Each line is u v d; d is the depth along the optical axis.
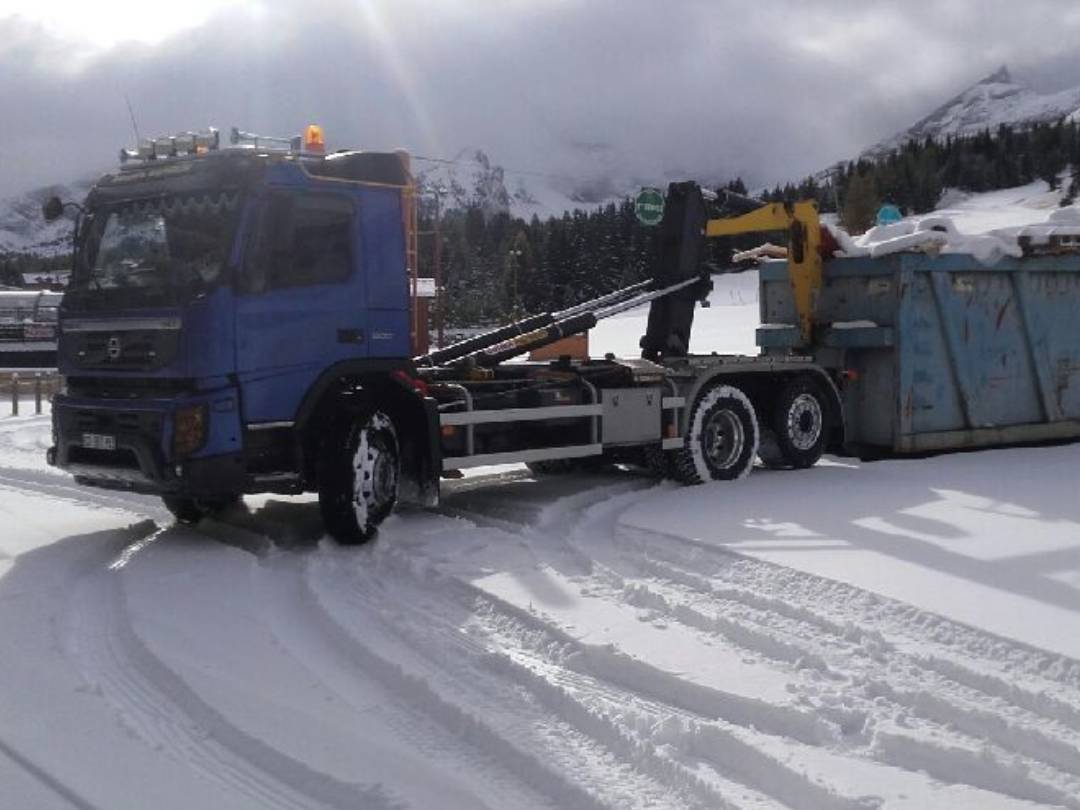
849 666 4.95
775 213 11.64
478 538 7.76
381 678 5.09
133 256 7.72
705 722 4.35
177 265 7.45
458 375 9.29
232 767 4.20
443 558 7.09
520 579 6.54
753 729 4.36
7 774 4.11
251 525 8.73
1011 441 12.27
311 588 6.55
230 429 7.32
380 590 6.55
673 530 7.70
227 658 5.30
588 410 9.48
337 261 7.91
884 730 4.22
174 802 3.88
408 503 9.19
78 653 5.51
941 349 11.73
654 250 11.61
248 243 7.42
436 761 4.19
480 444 8.96
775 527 7.73
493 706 4.65
